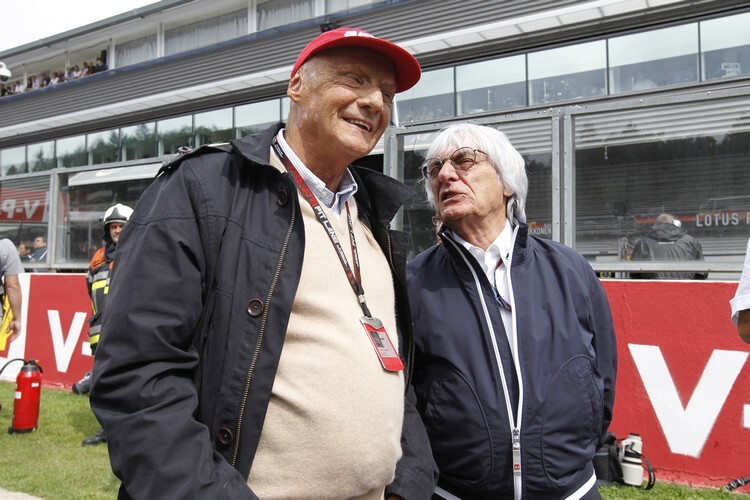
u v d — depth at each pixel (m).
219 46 16.22
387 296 1.58
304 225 1.34
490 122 4.38
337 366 1.30
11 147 21.45
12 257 5.14
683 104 3.82
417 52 12.99
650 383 3.62
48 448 4.42
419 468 1.57
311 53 1.42
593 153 4.07
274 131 1.50
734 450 3.35
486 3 12.00
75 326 6.41
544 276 1.85
